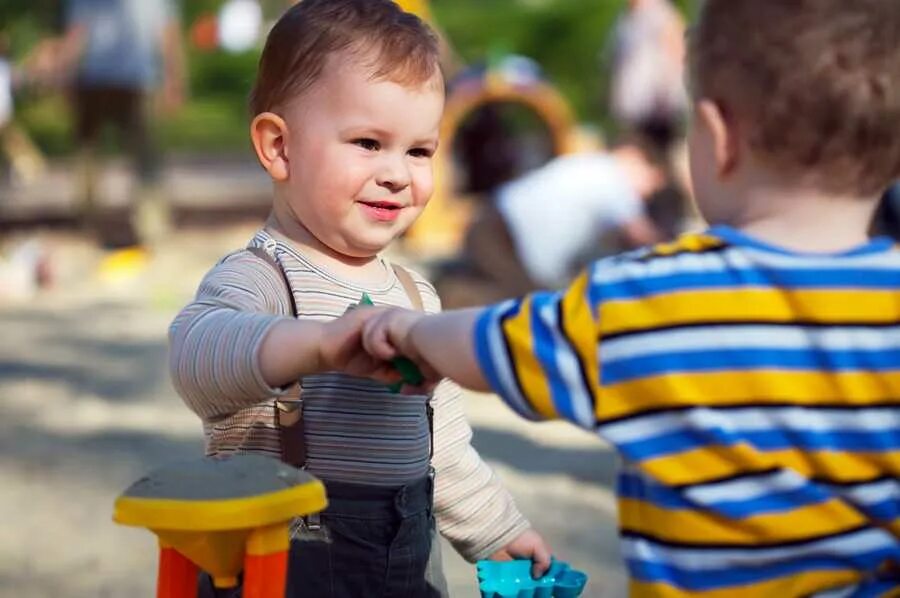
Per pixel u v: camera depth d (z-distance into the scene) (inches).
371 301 100.3
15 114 623.2
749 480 74.4
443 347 78.0
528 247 310.0
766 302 75.4
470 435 111.8
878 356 75.6
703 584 75.2
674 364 74.5
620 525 78.0
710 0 79.4
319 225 103.6
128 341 315.0
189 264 414.0
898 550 75.9
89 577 172.1
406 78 102.9
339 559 100.0
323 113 102.7
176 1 875.4
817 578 75.2
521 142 500.1
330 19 104.2
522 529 110.9
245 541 80.7
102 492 205.8
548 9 781.9
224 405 89.2
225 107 904.3
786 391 74.5
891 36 75.7
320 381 100.6
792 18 75.6
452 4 837.2
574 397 74.8
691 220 457.1
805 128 75.5
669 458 74.6
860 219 78.3
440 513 110.0
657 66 431.5
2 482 210.4
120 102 426.3
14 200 536.4
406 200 104.3
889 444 75.4
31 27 584.7
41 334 322.3
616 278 76.2
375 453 101.0
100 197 460.4
